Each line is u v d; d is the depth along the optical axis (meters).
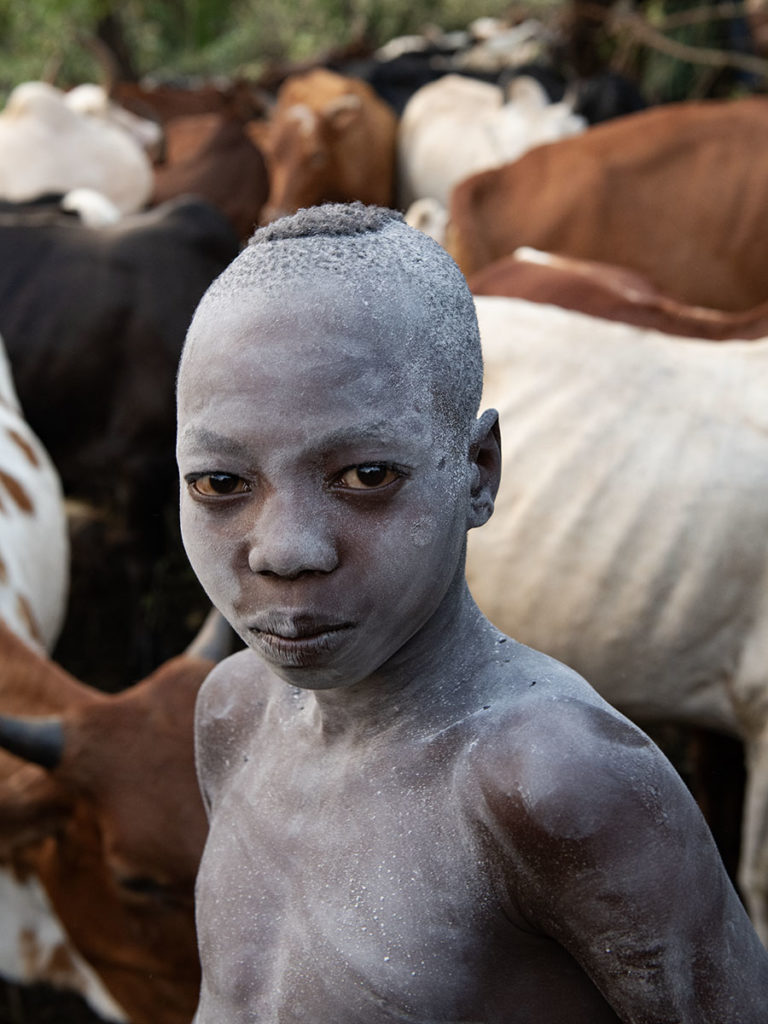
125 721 2.35
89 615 5.30
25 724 2.32
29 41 10.49
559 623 3.26
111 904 2.45
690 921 0.99
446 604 1.09
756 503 3.10
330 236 1.03
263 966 1.10
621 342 3.35
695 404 3.22
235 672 1.31
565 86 9.79
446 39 12.48
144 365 5.01
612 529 3.19
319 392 0.96
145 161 7.30
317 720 1.17
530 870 0.98
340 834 1.08
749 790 3.15
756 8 8.34
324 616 0.98
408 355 0.99
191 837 2.30
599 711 1.02
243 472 0.98
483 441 1.09
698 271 4.94
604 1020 1.06
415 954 1.01
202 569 1.02
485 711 1.05
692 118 4.98
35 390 4.99
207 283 5.22
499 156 8.12
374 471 0.98
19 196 6.79
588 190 4.91
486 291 3.73
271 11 13.46
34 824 2.39
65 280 5.01
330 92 8.83
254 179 7.74
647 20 8.16
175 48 13.19
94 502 5.41
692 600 3.13
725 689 3.20
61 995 3.37
